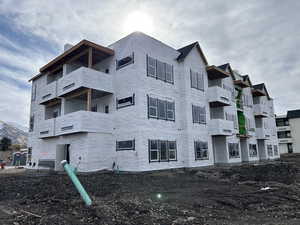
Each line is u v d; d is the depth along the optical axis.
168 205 6.74
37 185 10.30
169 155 17.19
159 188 9.80
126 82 16.70
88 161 15.22
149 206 6.42
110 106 17.67
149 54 17.22
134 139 15.45
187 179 12.80
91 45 16.33
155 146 16.23
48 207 6.27
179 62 19.92
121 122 16.59
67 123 16.59
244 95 29.86
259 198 8.03
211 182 11.84
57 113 21.14
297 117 50.66
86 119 15.52
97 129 16.08
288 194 8.84
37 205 6.57
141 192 8.78
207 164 19.84
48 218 5.19
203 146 19.89
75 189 8.97
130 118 15.97
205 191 9.16
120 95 17.02
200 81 21.11
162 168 16.39
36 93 23.25
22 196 8.07
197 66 21.11
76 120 15.65
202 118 20.47
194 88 20.14
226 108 24.69
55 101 19.94
